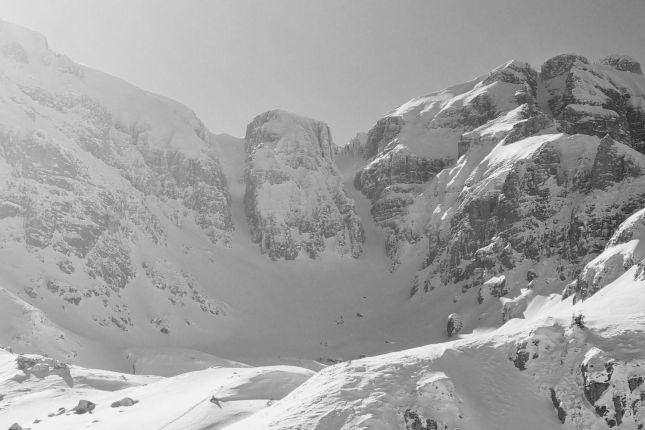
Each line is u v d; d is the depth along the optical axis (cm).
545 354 4888
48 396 6950
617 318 5028
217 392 5909
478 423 4428
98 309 15188
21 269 14612
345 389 4734
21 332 11188
